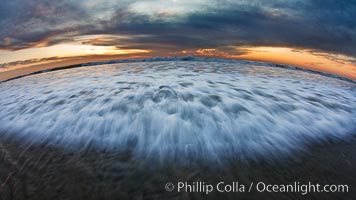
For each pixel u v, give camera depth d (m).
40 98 7.70
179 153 4.18
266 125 5.32
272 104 6.64
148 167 3.74
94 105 6.31
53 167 3.79
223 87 8.24
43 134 5.16
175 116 5.38
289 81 11.48
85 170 3.66
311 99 7.60
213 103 6.26
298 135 5.04
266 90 8.34
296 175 3.51
